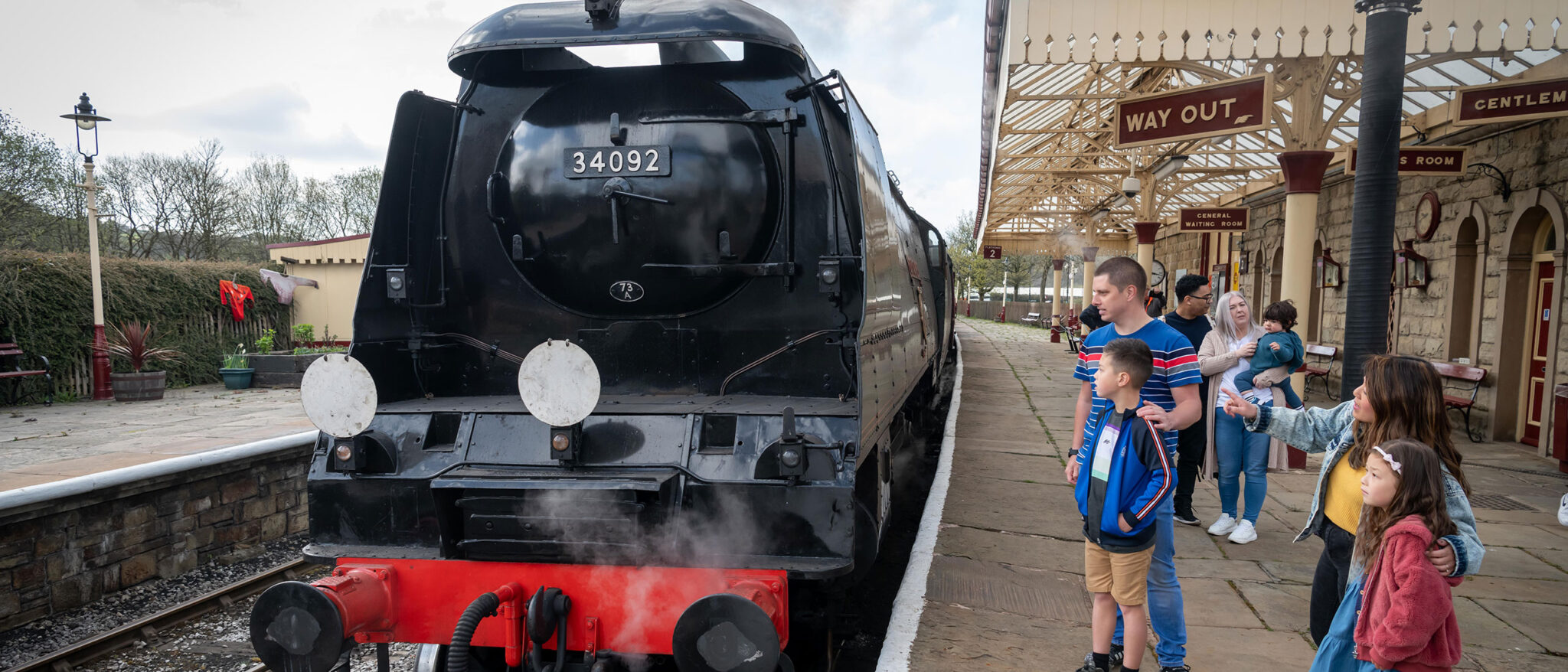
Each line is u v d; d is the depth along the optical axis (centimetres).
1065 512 592
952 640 365
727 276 368
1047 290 7044
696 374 384
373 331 359
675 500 296
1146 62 794
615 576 294
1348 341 580
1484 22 648
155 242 2784
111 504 577
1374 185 558
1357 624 234
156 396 1337
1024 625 387
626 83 372
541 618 288
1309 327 1427
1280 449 675
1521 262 862
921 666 338
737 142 360
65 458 733
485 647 334
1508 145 869
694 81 370
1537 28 643
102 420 1054
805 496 289
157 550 611
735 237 363
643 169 360
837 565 282
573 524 293
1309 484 666
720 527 295
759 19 342
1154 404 296
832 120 377
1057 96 1038
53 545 539
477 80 387
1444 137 944
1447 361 970
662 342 385
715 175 358
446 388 399
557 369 295
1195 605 417
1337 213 1249
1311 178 759
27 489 516
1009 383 1394
